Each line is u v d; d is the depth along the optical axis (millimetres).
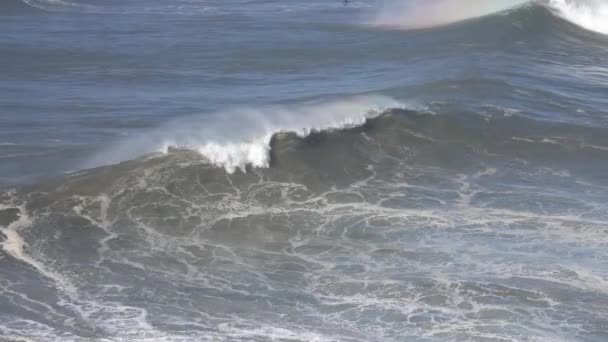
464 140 85625
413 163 80438
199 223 67438
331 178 75875
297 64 134375
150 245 63719
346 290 57188
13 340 49250
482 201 72438
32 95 110500
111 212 68500
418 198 72875
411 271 59719
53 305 54250
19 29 176750
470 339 51250
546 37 145750
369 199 72312
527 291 56781
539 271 59562
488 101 97062
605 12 154125
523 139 87000
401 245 63812
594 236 65438
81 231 65438
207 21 189375
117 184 72250
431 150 83000
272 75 126250
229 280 58625
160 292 56656
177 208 69562
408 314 54062
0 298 54719
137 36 165875
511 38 143000
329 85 115562
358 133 83688
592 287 57438
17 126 92625
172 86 118188
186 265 60719
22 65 133000
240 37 161250
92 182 72438
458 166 80688
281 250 63281
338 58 138000
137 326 52000
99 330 51281
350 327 52656
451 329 52344
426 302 55500
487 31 147375
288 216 68812
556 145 86125
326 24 176875
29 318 52375
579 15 155500
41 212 67812
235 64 135000
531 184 77000
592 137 88500
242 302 55656
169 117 97188
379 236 65375
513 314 54062
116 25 184875
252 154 76938
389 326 52750
